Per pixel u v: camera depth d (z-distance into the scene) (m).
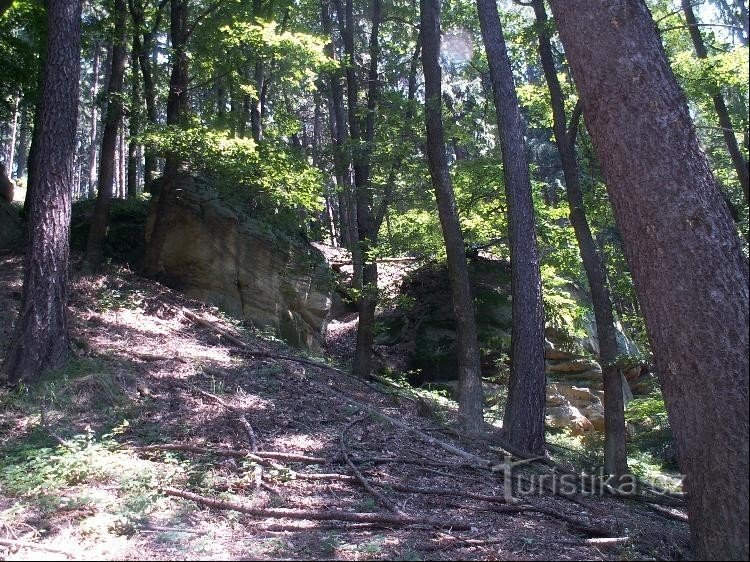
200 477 6.60
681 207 4.93
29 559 4.54
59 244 9.21
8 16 15.27
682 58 12.59
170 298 14.12
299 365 12.72
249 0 15.26
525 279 10.93
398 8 16.41
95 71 30.72
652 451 14.80
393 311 19.09
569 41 5.61
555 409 16.36
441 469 8.11
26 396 8.27
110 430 7.80
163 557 4.75
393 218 16.27
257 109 17.95
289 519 5.80
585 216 12.27
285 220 15.39
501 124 11.46
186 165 14.65
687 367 4.79
